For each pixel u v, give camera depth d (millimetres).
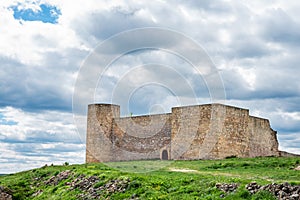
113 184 29047
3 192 34594
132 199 26078
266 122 54938
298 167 33875
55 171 38500
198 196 24391
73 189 31500
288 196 21781
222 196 23500
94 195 28750
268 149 54781
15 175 42812
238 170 34906
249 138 51281
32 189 36156
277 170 33562
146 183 27812
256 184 23656
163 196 25109
